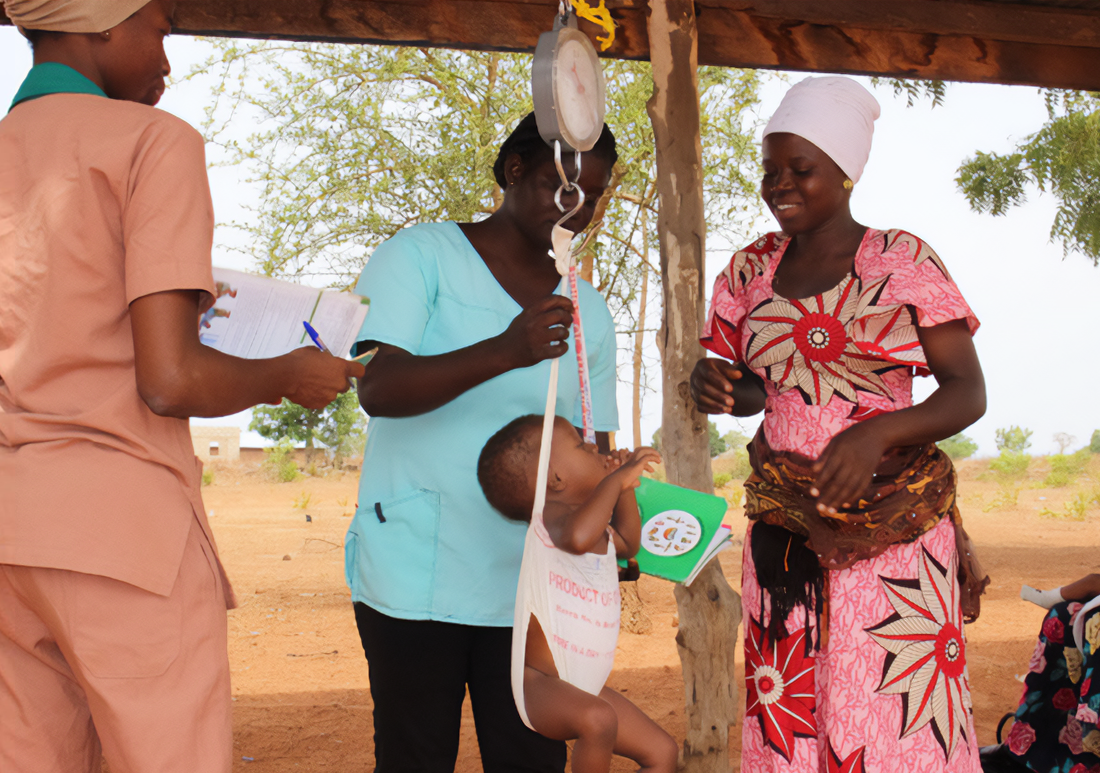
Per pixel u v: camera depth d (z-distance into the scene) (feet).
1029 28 17.56
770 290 8.50
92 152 5.71
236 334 6.50
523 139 8.23
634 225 35.58
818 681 8.09
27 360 5.74
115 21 6.02
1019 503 72.84
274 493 93.15
